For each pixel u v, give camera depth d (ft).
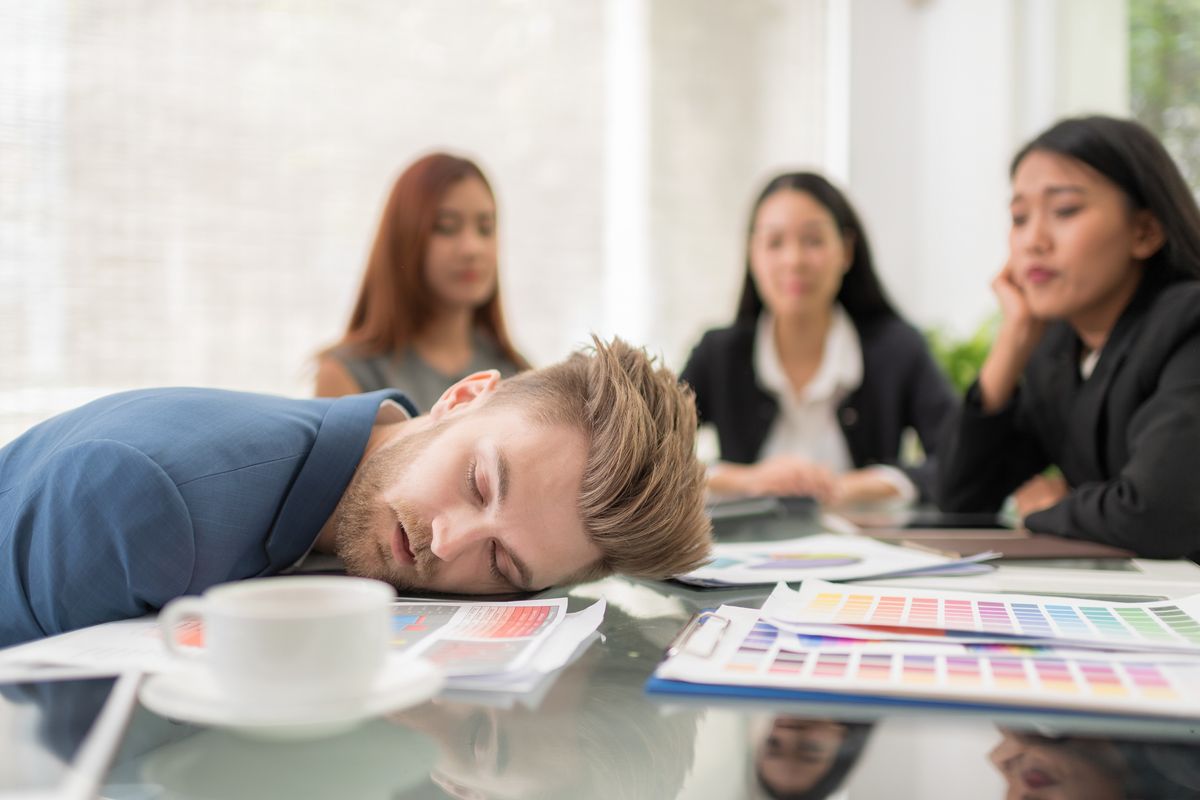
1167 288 4.68
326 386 7.25
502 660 2.14
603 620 2.73
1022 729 1.77
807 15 12.44
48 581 2.72
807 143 12.46
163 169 9.77
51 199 9.34
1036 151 4.89
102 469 2.71
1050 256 4.82
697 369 8.48
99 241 9.53
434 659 2.15
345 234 10.46
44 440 3.26
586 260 11.55
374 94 10.61
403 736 1.72
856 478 6.97
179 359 9.85
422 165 7.46
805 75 12.44
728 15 12.09
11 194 9.18
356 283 10.48
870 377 8.12
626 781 1.51
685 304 11.89
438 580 3.02
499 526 2.90
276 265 10.22
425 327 7.56
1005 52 11.83
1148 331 4.59
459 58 10.96
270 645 1.58
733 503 5.65
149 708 1.82
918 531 4.74
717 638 2.31
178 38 9.82
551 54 11.36
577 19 11.46
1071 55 11.39
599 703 1.92
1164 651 2.17
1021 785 1.50
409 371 7.41
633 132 11.66
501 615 2.68
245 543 2.96
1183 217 4.63
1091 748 1.66
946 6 12.49
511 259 11.29
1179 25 10.14
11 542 2.79
